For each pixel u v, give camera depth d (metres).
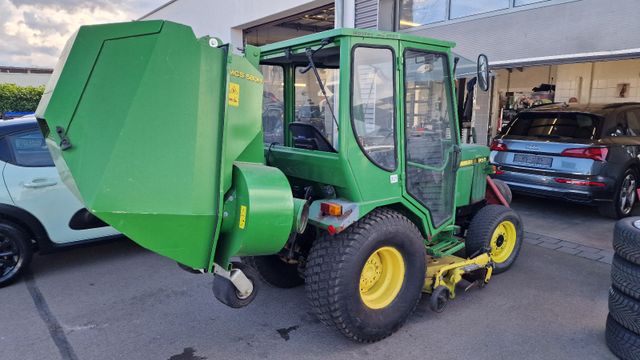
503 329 3.26
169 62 2.23
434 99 3.34
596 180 5.68
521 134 6.54
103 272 4.44
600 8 5.79
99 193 2.09
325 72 3.39
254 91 2.62
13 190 4.04
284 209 2.48
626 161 6.00
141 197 2.17
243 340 3.16
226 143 2.39
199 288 4.04
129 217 2.14
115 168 2.12
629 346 2.76
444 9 7.72
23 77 29.05
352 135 2.81
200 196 2.30
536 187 6.14
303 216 2.68
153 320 3.45
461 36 7.48
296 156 3.19
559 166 5.93
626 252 2.74
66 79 2.32
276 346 3.07
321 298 2.82
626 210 6.22
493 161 6.68
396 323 3.10
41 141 4.28
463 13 7.46
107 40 2.27
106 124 2.18
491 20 6.98
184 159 2.26
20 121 4.27
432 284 3.41
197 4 14.12
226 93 2.36
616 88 9.54
